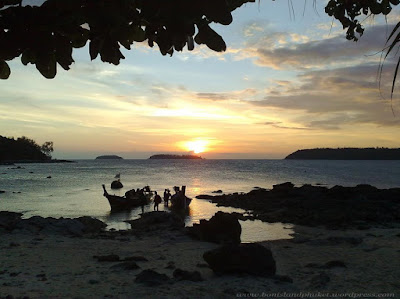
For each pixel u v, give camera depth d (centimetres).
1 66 190
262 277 962
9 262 1200
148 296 816
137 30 187
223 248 1006
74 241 1667
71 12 172
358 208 2805
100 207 3609
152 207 3650
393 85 177
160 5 167
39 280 964
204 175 10406
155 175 10406
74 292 855
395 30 171
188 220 2828
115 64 188
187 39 182
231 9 195
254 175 10400
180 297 809
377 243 1588
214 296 813
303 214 2638
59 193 4994
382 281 950
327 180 8169
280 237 1980
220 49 182
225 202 3766
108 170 13862
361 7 340
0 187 5941
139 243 1658
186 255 1377
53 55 181
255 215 2791
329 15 357
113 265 1125
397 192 3447
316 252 1403
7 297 798
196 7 165
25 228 1886
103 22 173
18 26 173
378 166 18425
